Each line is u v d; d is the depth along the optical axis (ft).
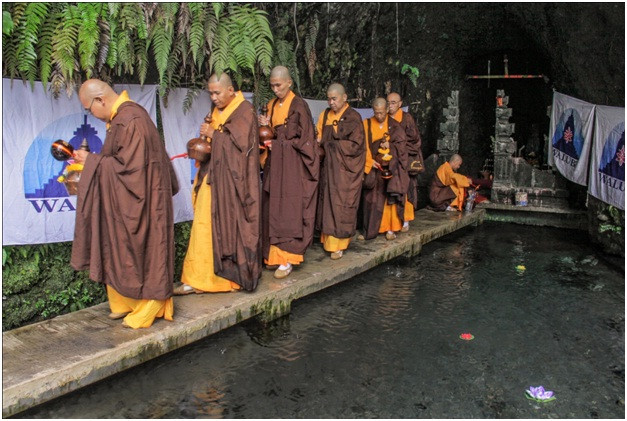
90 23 13.70
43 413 11.14
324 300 18.26
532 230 30.22
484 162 42.27
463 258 24.16
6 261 14.40
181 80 18.26
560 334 16.03
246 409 11.82
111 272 12.34
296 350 14.66
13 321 14.60
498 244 26.89
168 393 12.34
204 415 11.55
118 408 11.66
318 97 26.18
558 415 11.82
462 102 40.60
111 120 12.59
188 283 15.39
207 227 15.02
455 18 35.22
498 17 34.50
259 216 15.10
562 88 31.73
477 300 18.76
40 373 11.00
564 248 26.11
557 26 29.94
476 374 13.55
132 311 13.57
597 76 27.63
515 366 14.02
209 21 16.11
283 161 16.80
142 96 16.56
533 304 18.47
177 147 17.87
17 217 14.26
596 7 26.12
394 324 16.56
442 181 31.12
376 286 20.02
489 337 15.74
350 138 18.90
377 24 29.14
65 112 14.90
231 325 14.65
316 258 19.79
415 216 29.60
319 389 12.70
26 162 14.30
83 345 12.23
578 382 13.26
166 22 15.11
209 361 13.85
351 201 19.12
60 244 15.55
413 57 34.58
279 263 17.26
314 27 22.98
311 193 17.21
